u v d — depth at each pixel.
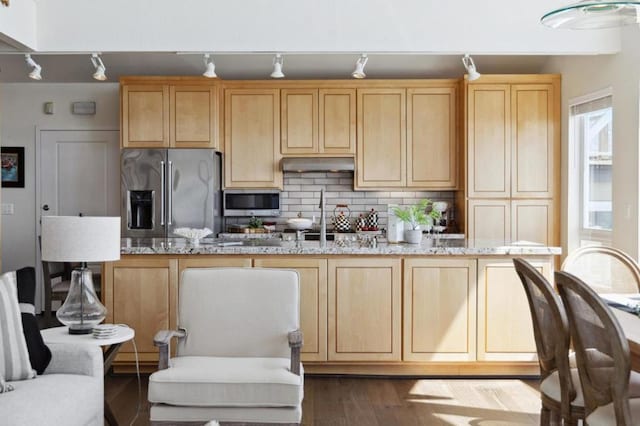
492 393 4.02
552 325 2.61
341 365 4.38
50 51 4.70
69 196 7.01
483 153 6.26
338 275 4.27
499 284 4.28
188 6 4.71
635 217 4.77
